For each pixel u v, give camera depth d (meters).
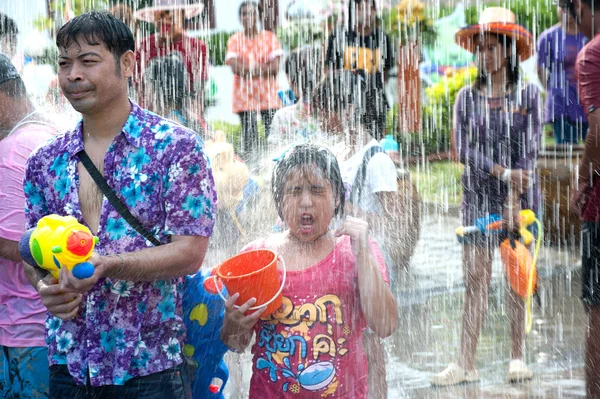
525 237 6.07
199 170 3.54
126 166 3.54
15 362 4.20
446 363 5.50
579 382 5.36
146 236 3.54
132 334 3.54
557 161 6.82
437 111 9.08
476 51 6.49
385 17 9.23
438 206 8.09
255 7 8.61
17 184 4.05
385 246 4.96
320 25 8.18
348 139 5.22
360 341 4.00
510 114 6.29
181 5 8.24
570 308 6.34
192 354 3.89
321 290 3.91
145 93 6.23
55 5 8.56
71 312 3.47
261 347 3.96
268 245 4.06
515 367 5.50
